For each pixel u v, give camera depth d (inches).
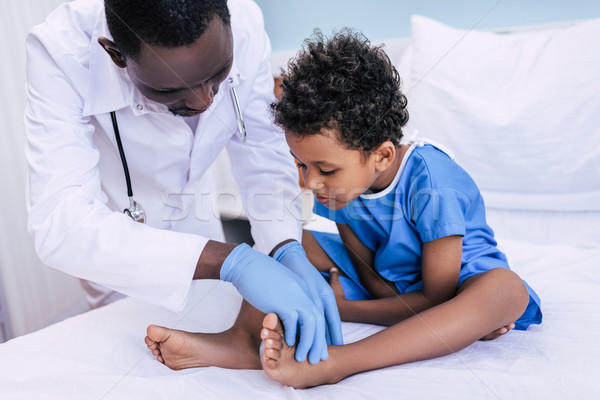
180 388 25.5
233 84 36.4
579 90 51.7
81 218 29.5
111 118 36.3
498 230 51.2
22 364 27.8
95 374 26.6
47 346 30.1
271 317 26.4
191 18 25.0
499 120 54.3
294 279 30.2
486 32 66.9
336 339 31.4
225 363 29.7
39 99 32.9
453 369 26.9
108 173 41.4
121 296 56.0
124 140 37.6
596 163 49.6
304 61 32.3
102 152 40.0
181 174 42.3
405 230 35.9
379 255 37.8
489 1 68.6
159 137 37.9
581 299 34.9
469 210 36.2
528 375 25.5
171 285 29.8
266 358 26.2
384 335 28.8
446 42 61.4
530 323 32.1
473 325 28.7
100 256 29.1
